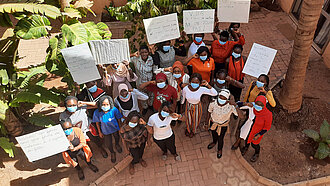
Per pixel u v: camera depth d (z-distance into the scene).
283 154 6.04
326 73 7.85
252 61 5.52
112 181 5.80
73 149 4.98
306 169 5.77
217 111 5.14
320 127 5.99
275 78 7.69
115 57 5.55
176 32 5.93
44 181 5.79
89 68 5.32
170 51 6.37
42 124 5.79
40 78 6.23
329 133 5.97
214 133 5.75
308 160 5.91
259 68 5.48
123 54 5.54
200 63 6.11
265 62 5.41
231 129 6.58
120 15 6.05
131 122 4.73
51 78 7.96
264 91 5.35
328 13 7.99
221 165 5.96
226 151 6.17
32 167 6.02
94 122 5.52
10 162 6.11
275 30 9.34
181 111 6.34
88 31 5.59
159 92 5.75
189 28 6.18
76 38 5.22
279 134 6.41
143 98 5.80
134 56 6.14
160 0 5.82
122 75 6.02
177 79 6.05
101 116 5.28
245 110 5.51
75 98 5.03
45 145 4.71
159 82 5.48
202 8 6.16
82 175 5.77
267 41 8.95
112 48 5.44
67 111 5.21
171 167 5.97
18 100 5.36
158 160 6.11
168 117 4.95
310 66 8.09
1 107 5.65
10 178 5.84
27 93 5.47
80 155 5.34
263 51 5.38
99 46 5.39
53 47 5.20
